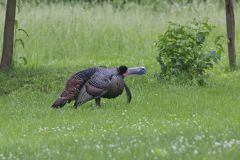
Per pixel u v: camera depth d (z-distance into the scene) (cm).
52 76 3027
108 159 1572
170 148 1636
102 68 2342
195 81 2767
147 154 1580
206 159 1517
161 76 2844
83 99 2316
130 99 2400
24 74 3066
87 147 1709
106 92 2319
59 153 1666
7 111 2342
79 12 4216
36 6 4631
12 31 3133
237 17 4350
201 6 4369
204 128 1945
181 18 4216
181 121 2100
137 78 2922
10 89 2816
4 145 1819
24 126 2103
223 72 3105
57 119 2178
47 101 2530
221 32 4022
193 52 2797
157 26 4081
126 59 3616
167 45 2811
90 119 2159
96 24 4094
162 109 2312
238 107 2330
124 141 1766
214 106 2345
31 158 1645
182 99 2470
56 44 3859
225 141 1691
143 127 1992
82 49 3825
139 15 4278
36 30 3966
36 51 3756
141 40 3950
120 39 3938
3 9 4419
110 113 2252
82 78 2328
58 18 4094
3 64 3136
